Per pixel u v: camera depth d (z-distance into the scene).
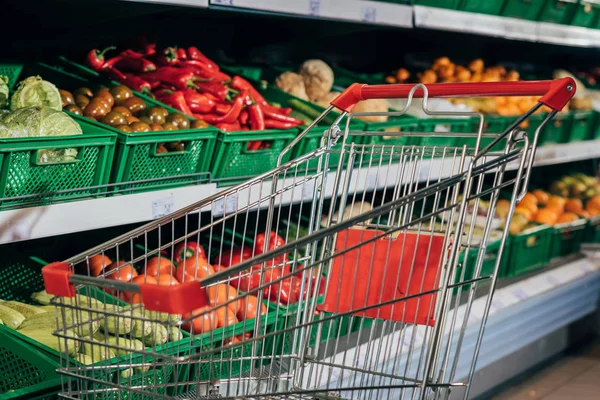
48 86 2.11
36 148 1.77
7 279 2.28
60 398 1.63
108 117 2.16
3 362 1.78
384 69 3.91
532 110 1.40
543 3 3.52
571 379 3.60
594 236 4.31
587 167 4.76
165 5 2.21
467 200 1.39
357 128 2.69
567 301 3.72
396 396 2.55
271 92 2.88
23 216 1.75
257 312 1.62
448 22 2.96
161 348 1.78
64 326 1.40
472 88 1.52
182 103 2.45
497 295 3.34
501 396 3.31
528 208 3.87
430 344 1.57
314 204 1.74
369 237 1.70
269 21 3.11
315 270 2.00
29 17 2.46
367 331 2.66
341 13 2.47
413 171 1.66
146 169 2.08
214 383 1.54
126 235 1.52
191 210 1.59
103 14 2.35
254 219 2.92
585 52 4.96
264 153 2.40
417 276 1.65
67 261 1.44
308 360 1.70
